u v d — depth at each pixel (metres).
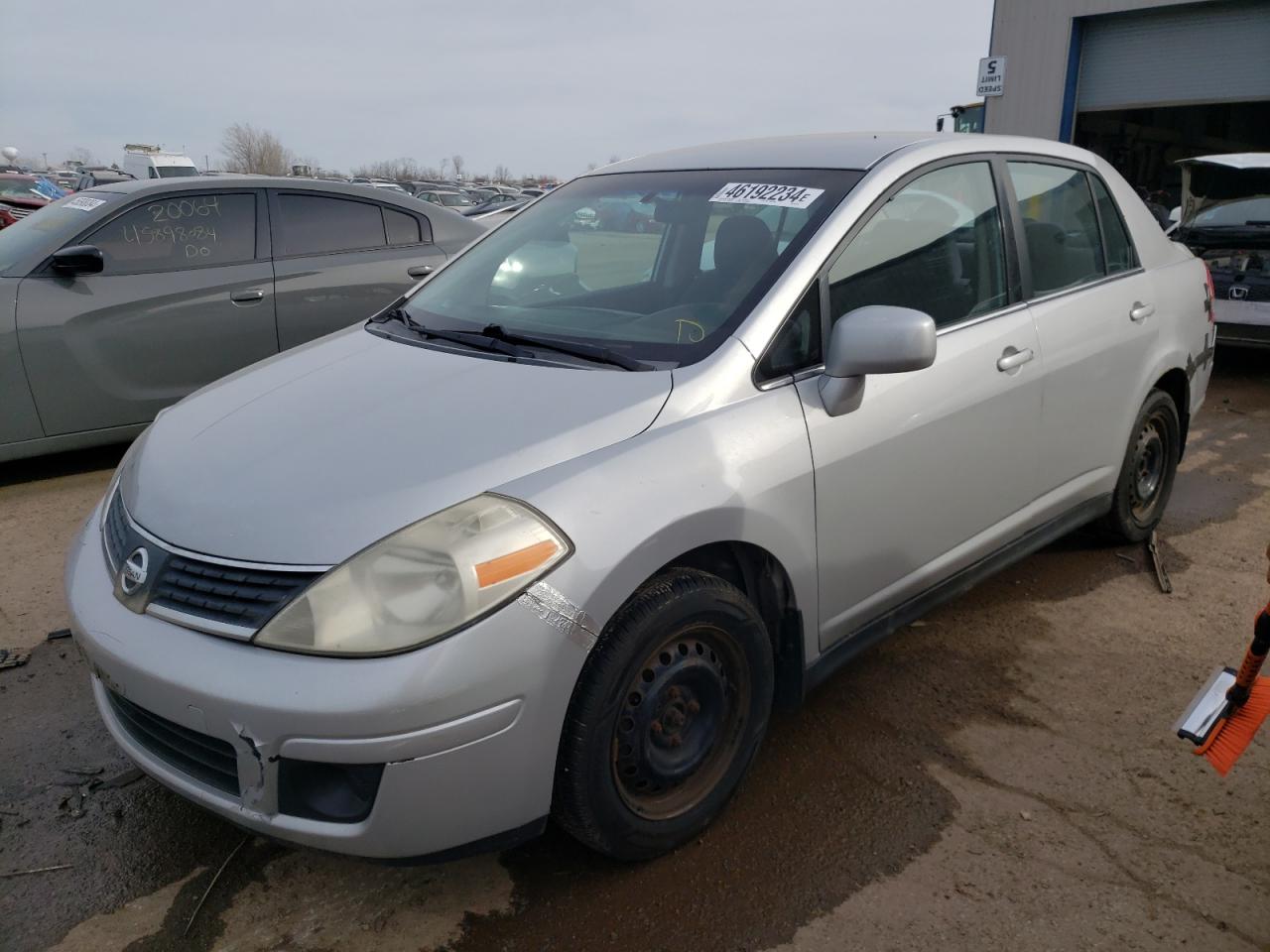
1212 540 4.37
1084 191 3.69
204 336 5.46
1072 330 3.36
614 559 2.03
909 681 3.18
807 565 2.49
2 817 2.57
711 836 2.46
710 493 2.21
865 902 2.23
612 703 2.09
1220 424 6.42
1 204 17.86
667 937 2.14
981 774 2.70
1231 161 8.12
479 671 1.88
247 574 1.97
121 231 5.29
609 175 3.48
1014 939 2.12
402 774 1.86
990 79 17.52
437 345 2.81
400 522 1.95
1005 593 3.82
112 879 2.36
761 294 2.54
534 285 3.06
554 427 2.18
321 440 2.25
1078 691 3.12
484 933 2.17
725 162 3.18
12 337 4.92
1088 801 2.58
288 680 1.84
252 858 2.43
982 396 2.96
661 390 2.31
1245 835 2.44
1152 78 16.23
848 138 3.21
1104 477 3.72
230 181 5.61
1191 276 4.15
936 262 2.95
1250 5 15.09
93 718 3.04
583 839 2.18
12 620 3.68
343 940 2.16
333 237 5.92
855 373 2.41
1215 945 2.10
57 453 5.43
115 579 2.19
